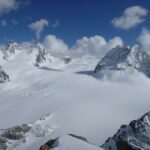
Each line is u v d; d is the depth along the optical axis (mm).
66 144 122250
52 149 119812
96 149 121375
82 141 125250
